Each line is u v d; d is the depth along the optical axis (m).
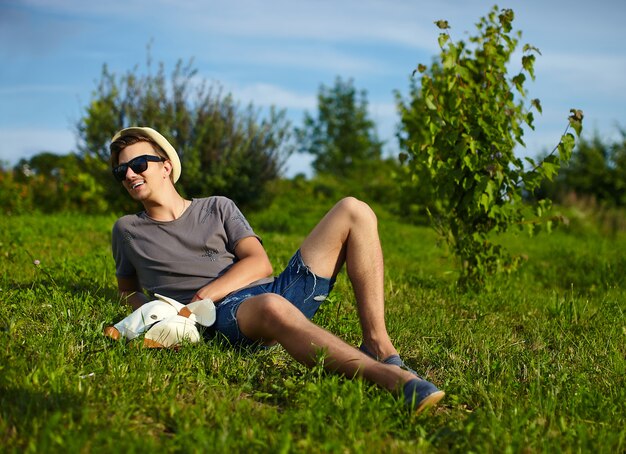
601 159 21.98
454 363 3.69
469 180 6.16
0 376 2.78
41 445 2.17
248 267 3.56
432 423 2.75
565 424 2.76
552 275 8.48
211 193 13.16
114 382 2.94
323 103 42.19
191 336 3.37
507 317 5.34
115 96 13.42
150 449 2.22
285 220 14.32
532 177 6.04
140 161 3.65
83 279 5.36
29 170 16.66
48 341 3.35
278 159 13.94
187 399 2.91
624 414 2.99
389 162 26.11
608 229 17.48
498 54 6.24
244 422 2.58
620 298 6.63
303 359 3.03
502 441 2.52
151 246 3.71
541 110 5.93
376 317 3.26
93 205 15.38
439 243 6.71
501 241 13.61
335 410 2.66
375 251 3.34
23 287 4.82
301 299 3.43
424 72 6.17
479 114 6.04
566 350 4.18
